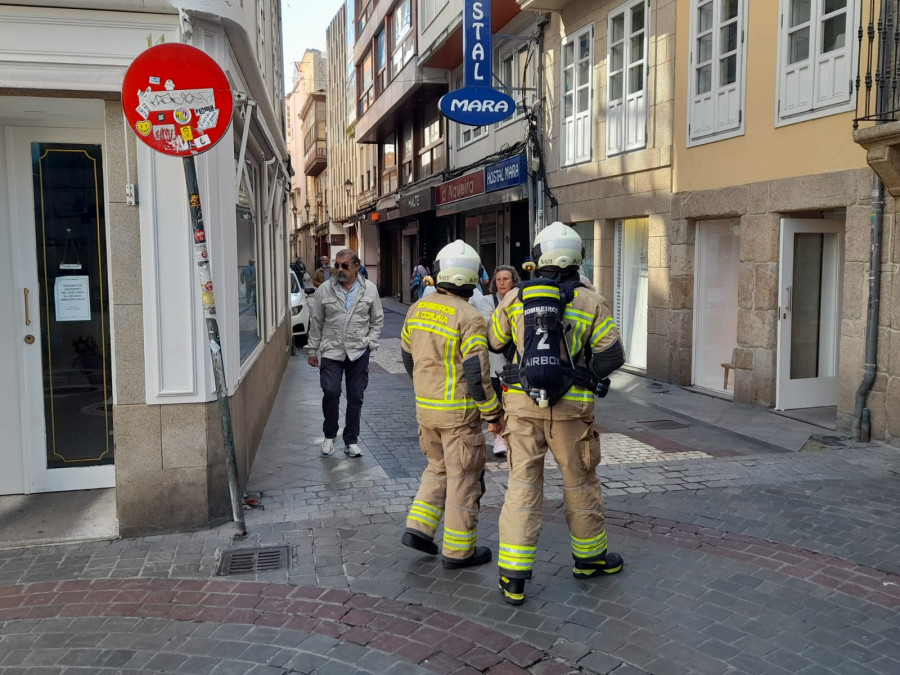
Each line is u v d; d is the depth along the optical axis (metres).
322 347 6.71
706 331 10.28
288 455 6.86
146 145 4.42
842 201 7.52
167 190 4.62
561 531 4.86
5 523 4.92
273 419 8.57
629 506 5.36
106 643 3.46
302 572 4.22
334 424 6.83
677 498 5.53
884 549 4.50
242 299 6.39
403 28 22.97
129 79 4.05
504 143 16.67
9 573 4.22
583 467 3.96
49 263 5.34
